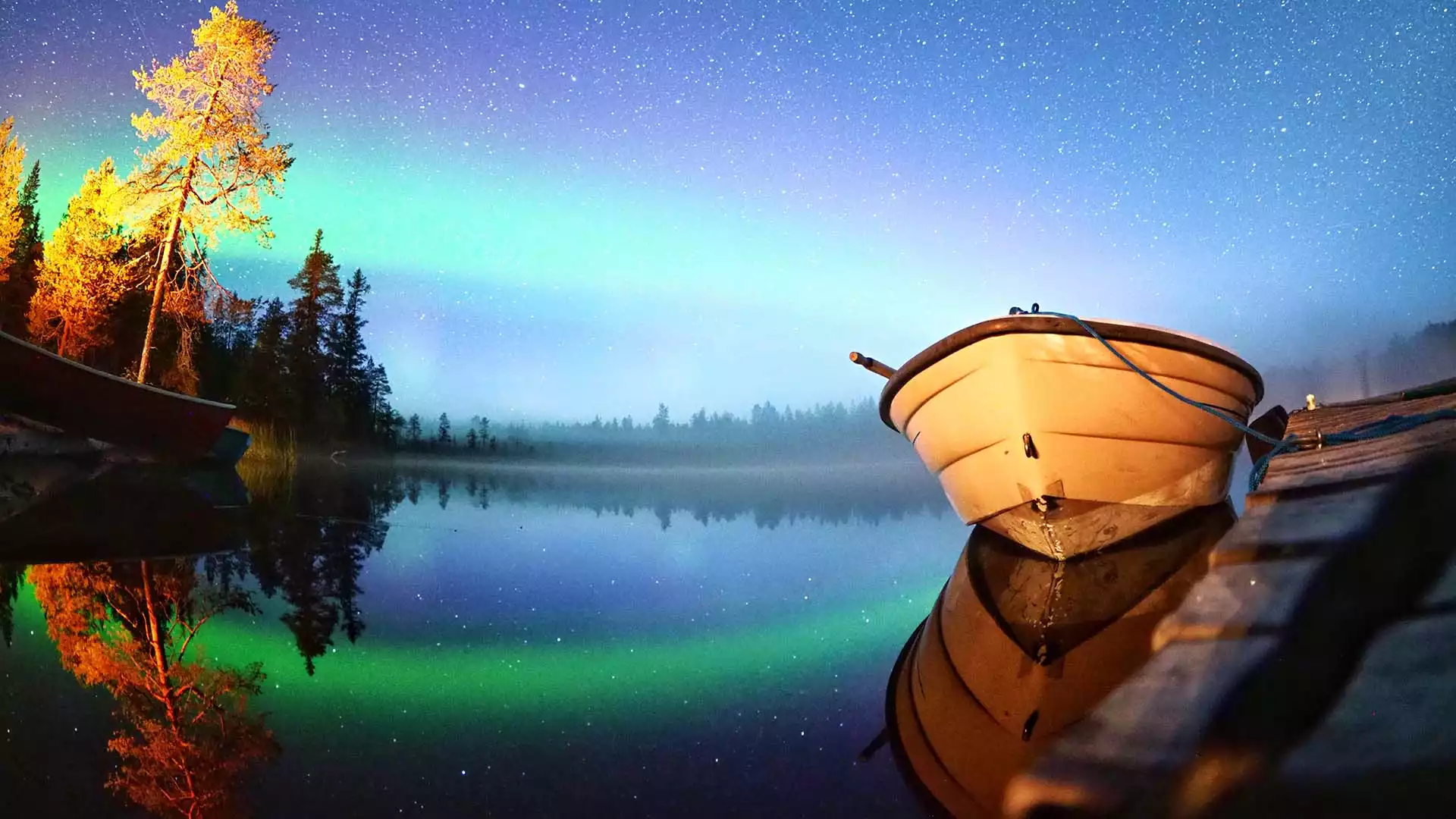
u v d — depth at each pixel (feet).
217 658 8.61
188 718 6.79
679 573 15.23
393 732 6.59
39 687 7.49
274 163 45.83
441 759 5.98
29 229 78.95
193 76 44.60
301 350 85.15
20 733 6.34
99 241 51.65
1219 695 3.62
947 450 15.14
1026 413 13.37
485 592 12.75
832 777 5.61
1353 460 9.30
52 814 4.89
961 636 9.66
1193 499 15.61
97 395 33.63
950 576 14.62
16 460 32.81
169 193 45.32
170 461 38.68
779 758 6.01
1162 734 3.65
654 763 5.96
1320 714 2.98
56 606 10.72
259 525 20.15
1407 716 2.66
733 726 6.81
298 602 11.47
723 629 10.43
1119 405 13.46
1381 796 2.17
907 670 8.50
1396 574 4.50
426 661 8.74
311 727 6.68
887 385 15.81
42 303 54.54
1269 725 3.08
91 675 7.91
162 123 44.27
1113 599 10.50
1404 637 3.52
